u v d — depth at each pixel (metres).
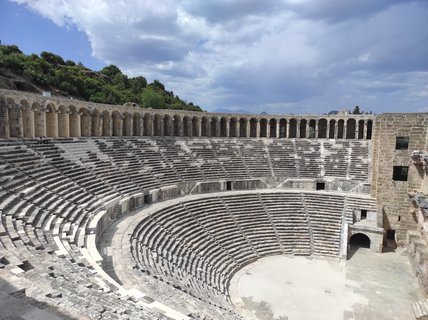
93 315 9.70
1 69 55.78
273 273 30.75
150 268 22.00
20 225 18.11
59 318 8.88
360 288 28.27
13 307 8.92
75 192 27.88
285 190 44.97
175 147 49.50
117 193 32.66
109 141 42.69
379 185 37.28
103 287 13.77
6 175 23.95
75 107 39.88
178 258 27.11
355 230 37.06
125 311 11.40
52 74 69.56
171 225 31.94
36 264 13.79
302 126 60.66
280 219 38.75
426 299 25.25
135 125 50.50
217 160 49.38
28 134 34.00
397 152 36.22
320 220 38.75
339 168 48.34
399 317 24.11
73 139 38.34
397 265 32.88
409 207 36.22
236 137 58.62
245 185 46.31
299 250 35.28
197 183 42.66
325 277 30.22
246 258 32.72
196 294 21.41
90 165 34.78
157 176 40.62
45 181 26.45
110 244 24.23
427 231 30.38
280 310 24.70
